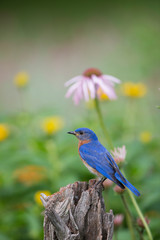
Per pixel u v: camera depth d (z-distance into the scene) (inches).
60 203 259.3
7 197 476.4
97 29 1220.5
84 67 1038.4
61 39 1207.6
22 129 572.1
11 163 473.7
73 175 472.1
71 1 1407.5
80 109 780.0
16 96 955.3
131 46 742.5
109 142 374.3
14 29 1293.1
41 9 1397.6
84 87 398.3
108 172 326.3
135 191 306.0
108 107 653.9
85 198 262.8
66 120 687.1
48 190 470.9
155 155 540.4
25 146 550.6
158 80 826.8
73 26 1270.9
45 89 922.1
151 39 711.1
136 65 726.5
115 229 340.2
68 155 491.2
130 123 603.8
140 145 496.7
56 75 1017.5
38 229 399.2
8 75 1067.9
